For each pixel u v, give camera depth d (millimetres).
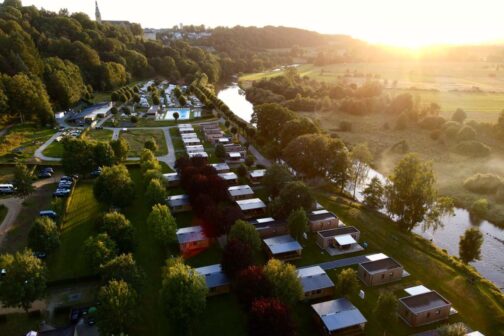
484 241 103062
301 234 90750
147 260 85438
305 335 66062
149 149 149625
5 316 66438
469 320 70812
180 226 100062
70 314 67062
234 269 73812
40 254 81750
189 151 155875
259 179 129000
